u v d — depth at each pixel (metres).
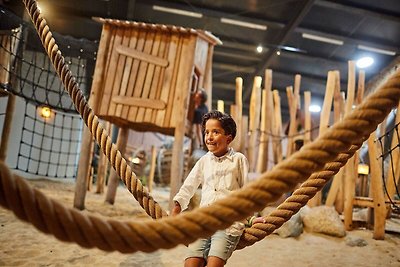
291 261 4.06
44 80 10.68
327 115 6.63
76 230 1.01
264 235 2.12
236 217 1.07
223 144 2.51
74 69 11.45
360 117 1.01
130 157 13.20
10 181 0.97
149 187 11.32
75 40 8.95
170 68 5.99
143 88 5.96
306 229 5.53
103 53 6.03
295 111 7.58
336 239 5.21
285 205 1.99
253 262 3.93
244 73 15.18
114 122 7.00
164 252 4.03
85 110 2.36
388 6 10.99
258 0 11.12
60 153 10.45
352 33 12.30
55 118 10.74
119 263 3.48
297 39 12.88
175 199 2.53
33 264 3.20
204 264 2.37
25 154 9.52
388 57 13.07
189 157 7.46
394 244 5.10
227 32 12.88
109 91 5.96
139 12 11.87
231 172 2.47
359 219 6.35
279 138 7.57
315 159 1.03
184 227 1.06
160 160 13.12
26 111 9.50
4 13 7.92
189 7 11.49
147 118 5.88
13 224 4.53
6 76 7.19
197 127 7.46
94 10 11.81
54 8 11.63
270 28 12.41
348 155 1.74
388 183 5.79
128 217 5.84
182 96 5.86
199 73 6.54
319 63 13.83
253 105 7.73
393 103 1.01
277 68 14.48
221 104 7.78
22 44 8.38
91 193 8.65
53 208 1.00
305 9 10.88
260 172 7.38
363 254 4.55
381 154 5.62
